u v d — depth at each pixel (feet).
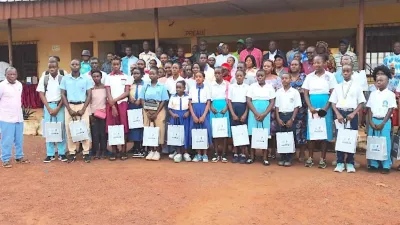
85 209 16.66
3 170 23.25
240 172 21.79
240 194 17.90
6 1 35.29
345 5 34.17
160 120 25.43
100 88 25.38
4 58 48.34
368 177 20.56
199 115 24.48
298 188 18.61
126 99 25.61
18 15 35.37
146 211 16.24
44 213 16.39
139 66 26.37
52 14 34.24
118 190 18.85
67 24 44.65
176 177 20.66
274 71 26.02
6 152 24.14
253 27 38.17
